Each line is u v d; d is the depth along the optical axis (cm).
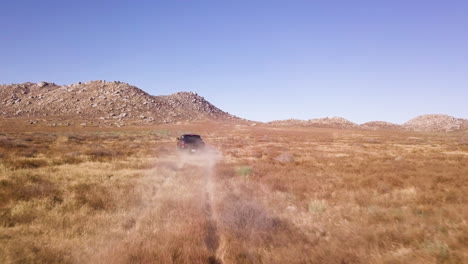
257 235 575
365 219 690
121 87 19650
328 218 720
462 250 493
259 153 2606
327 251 491
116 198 902
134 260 476
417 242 535
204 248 516
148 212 764
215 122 15338
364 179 1230
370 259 470
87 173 1360
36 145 2881
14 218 711
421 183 1156
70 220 699
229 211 668
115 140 4209
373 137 6712
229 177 1333
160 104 18812
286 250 505
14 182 1097
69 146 2844
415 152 2867
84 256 504
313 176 1317
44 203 839
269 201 874
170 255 477
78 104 17000
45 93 19875
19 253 506
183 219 687
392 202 873
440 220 658
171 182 1208
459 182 1181
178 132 7469
